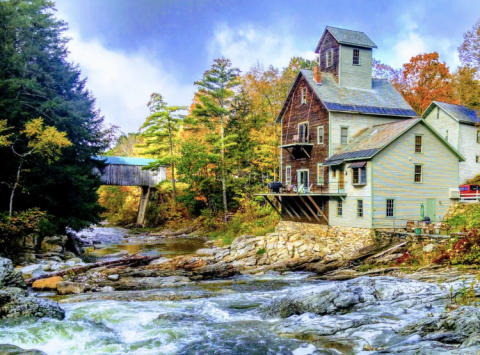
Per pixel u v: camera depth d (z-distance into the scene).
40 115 28.30
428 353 7.89
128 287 18.97
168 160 47.44
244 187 45.22
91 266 22.98
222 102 46.38
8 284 15.03
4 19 27.19
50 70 31.02
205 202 48.28
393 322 10.80
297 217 34.03
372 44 34.72
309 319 12.14
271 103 49.25
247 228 37.97
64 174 28.20
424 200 28.34
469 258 18.44
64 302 15.60
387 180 27.14
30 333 11.26
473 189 31.86
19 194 26.39
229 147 46.19
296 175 34.78
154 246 36.62
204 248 34.72
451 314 9.87
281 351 9.91
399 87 53.78
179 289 18.61
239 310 14.32
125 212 58.50
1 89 25.66
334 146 30.75
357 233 27.58
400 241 24.53
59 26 32.22
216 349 10.23
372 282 14.70
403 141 27.70
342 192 29.20
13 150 24.44
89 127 34.81
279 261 26.52
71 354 10.24
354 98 32.69
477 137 38.62
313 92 32.72
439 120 39.25
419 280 16.47
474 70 37.88
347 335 10.37
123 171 50.53
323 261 25.36
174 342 10.82
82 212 31.98
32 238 25.55
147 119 49.34
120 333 11.84
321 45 36.28
